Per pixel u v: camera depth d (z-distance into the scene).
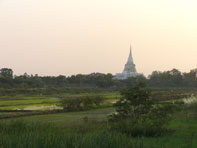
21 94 95.69
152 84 144.38
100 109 56.34
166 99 71.44
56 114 46.56
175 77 147.50
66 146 12.43
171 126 24.78
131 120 21.53
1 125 18.62
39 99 78.81
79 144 12.77
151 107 22.27
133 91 22.08
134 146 13.74
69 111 52.12
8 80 114.31
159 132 20.64
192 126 24.70
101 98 60.88
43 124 20.33
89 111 52.12
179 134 20.78
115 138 14.15
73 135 14.40
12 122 19.78
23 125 18.95
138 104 21.92
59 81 146.88
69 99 54.50
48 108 55.69
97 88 132.38
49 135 14.14
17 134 16.08
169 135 20.41
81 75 160.12
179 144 17.28
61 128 21.50
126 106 22.17
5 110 50.09
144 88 22.67
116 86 145.88
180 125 25.30
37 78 130.38
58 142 12.80
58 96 90.75
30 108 55.78
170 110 23.98
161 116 22.05
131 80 149.62
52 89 109.38
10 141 12.72
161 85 144.25
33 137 13.76
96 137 14.09
